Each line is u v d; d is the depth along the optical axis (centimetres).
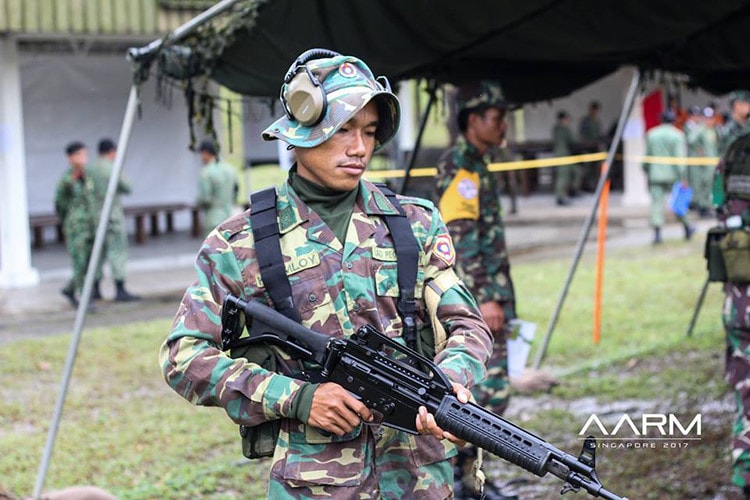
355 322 273
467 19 479
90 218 1191
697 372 779
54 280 1405
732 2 487
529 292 1184
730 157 478
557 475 254
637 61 633
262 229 277
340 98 266
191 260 1555
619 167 2330
